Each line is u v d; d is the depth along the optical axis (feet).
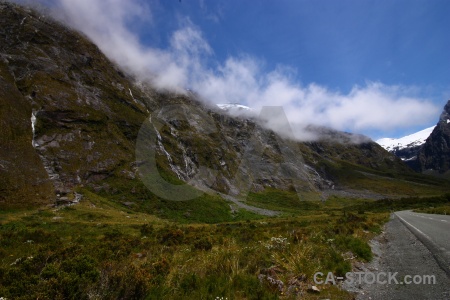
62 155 241.96
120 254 38.91
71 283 20.77
